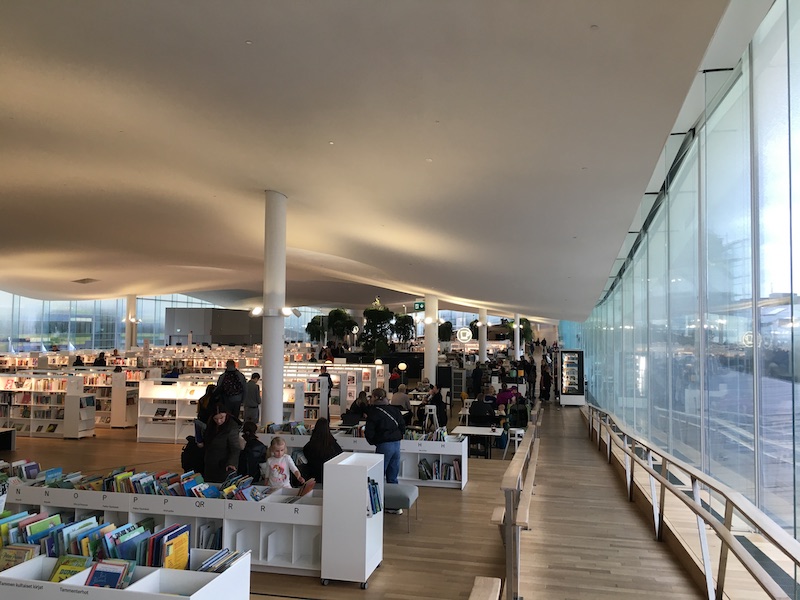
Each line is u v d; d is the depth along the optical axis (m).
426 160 6.93
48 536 4.21
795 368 3.88
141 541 3.83
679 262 8.10
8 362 24.66
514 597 4.83
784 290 4.33
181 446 12.69
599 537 6.78
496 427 11.98
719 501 6.12
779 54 4.38
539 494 8.98
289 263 21.98
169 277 27.70
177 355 24.67
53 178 11.17
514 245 10.49
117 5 4.62
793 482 4.05
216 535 5.95
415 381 29.31
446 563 5.97
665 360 9.27
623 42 3.73
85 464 10.90
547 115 5.02
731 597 4.54
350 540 5.44
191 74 5.79
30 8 4.89
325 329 42.91
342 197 10.01
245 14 4.37
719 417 6.16
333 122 6.36
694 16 3.31
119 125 7.85
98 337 38.44
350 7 3.98
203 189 11.24
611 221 7.87
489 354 38.69
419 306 24.50
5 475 6.66
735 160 5.71
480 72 4.55
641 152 5.41
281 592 5.29
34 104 7.29
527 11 3.62
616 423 10.92
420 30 4.12
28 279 26.84
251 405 12.02
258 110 6.47
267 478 6.62
